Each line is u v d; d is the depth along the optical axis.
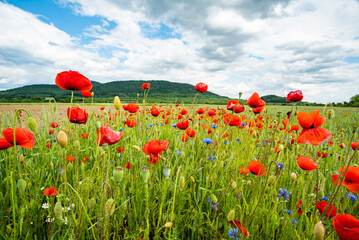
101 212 1.49
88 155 2.84
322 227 1.10
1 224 1.53
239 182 2.34
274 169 2.68
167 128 5.04
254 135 3.51
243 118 4.97
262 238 1.81
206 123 5.23
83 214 1.57
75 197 1.74
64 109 10.59
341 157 3.36
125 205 1.84
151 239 1.91
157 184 2.26
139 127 4.22
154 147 1.95
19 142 1.52
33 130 1.55
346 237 1.06
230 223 1.77
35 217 1.67
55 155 2.63
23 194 1.51
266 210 1.91
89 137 3.37
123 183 1.97
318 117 1.63
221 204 2.18
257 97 2.49
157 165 2.53
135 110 3.64
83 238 1.58
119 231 1.86
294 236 1.73
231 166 2.76
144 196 2.11
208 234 1.89
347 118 10.95
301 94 2.33
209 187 2.33
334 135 5.72
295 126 3.28
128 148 2.86
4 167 2.33
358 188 1.52
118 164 2.70
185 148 3.07
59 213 1.38
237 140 3.98
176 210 1.97
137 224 1.77
